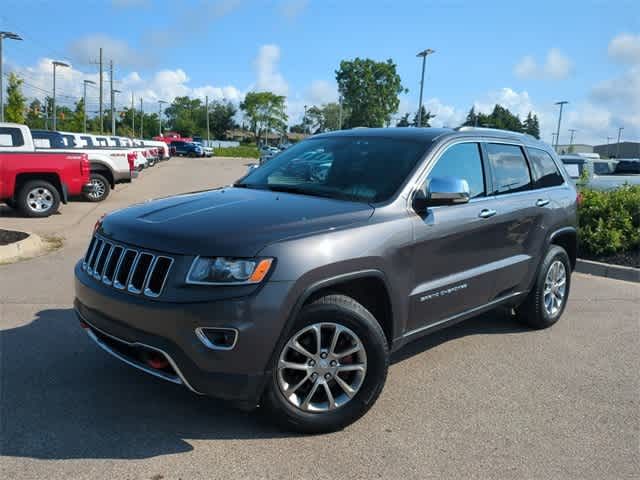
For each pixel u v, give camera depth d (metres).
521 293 5.34
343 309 3.46
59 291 6.48
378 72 89.19
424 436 3.60
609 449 3.54
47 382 4.11
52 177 12.78
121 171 16.44
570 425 3.83
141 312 3.24
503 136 5.17
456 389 4.32
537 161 5.58
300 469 3.18
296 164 4.73
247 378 3.19
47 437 3.39
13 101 42.62
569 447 3.55
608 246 8.83
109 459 3.20
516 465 3.32
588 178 14.34
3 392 3.94
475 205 4.54
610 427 3.82
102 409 3.75
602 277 8.44
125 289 3.38
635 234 8.98
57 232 10.60
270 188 4.44
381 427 3.69
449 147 4.48
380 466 3.25
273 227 3.38
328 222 3.54
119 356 3.50
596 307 6.73
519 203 5.04
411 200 4.03
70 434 3.44
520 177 5.26
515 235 5.02
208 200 4.02
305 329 3.39
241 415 3.73
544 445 3.56
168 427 3.55
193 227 3.39
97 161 15.98
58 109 81.06
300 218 3.54
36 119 63.62
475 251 4.54
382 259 3.66
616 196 9.57
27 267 7.65
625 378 4.64
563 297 5.96
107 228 3.79
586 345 5.39
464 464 3.31
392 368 4.69
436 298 4.20
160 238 3.36
